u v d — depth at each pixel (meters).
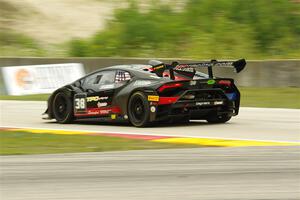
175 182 18.97
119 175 20.31
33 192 17.84
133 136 30.52
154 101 32.97
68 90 37.53
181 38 88.00
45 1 114.81
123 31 91.25
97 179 19.70
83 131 33.38
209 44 84.50
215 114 34.56
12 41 98.94
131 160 23.28
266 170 20.62
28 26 105.06
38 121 39.72
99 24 106.56
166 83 32.88
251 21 87.75
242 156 23.59
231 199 16.52
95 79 36.72
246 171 20.53
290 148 25.48
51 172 21.08
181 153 24.70
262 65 62.09
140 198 16.80
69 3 114.50
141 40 89.38
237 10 90.00
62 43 99.31
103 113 35.75
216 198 16.64
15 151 26.34
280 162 22.06
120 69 35.59
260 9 88.12
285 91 58.59
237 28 86.75
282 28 85.56
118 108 34.97
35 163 23.05
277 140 28.22
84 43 92.50
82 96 36.78
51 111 38.34
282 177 19.42
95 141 28.94
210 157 23.53
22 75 64.50
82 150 26.23
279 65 61.03
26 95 63.47
